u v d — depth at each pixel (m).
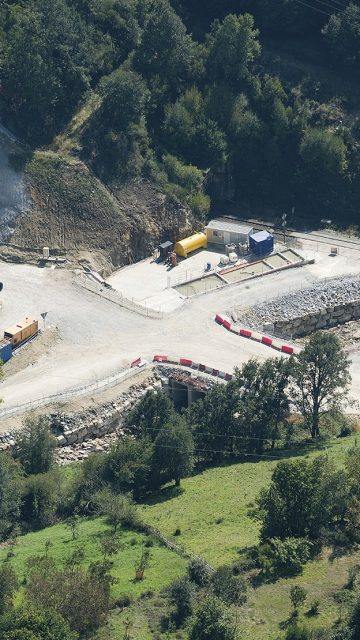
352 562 165.00
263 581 162.62
